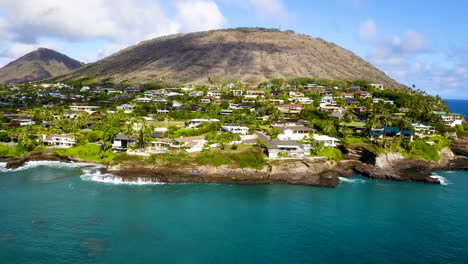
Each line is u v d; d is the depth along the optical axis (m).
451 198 85.00
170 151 104.31
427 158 118.31
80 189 85.19
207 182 94.12
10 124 144.12
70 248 55.75
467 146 134.38
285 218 70.19
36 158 114.00
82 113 169.38
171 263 52.53
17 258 52.41
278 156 105.38
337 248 58.38
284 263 53.47
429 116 159.12
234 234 62.59
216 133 126.38
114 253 54.75
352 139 125.56
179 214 70.75
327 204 79.00
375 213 73.94
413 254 56.91
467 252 57.75
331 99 196.88
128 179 92.88
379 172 104.94
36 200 76.44
